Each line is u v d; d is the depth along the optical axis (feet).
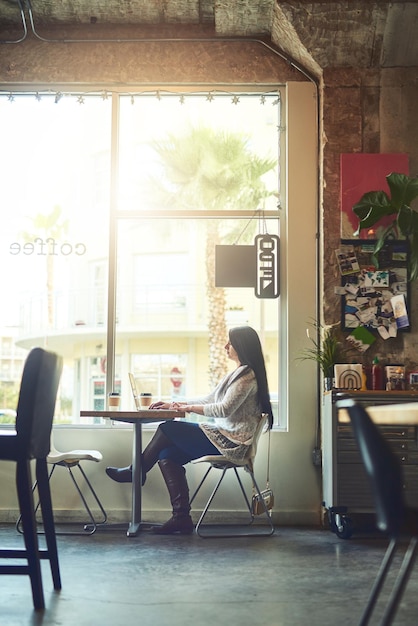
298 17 20.57
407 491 18.43
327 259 21.22
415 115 21.48
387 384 19.95
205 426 19.19
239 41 22.49
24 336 22.24
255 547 17.20
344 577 13.96
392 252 21.08
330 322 21.02
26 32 22.29
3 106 22.76
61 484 21.35
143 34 22.59
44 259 22.44
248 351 19.58
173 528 19.07
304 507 21.18
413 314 21.03
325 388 20.36
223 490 21.26
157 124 22.67
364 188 21.30
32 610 11.43
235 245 22.27
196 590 12.85
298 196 22.08
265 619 10.98
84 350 22.13
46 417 12.39
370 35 20.86
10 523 21.02
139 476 19.29
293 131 22.22
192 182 22.52
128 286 22.29
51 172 22.67
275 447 21.36
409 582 13.56
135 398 19.92
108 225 22.39
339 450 18.84
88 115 22.72
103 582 13.46
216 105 22.66
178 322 22.16
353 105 21.53
